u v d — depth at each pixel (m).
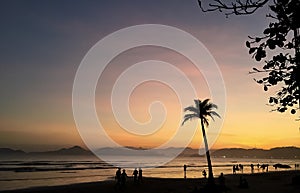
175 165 144.25
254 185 36.72
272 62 4.16
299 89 4.17
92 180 54.81
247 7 3.92
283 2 3.79
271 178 51.88
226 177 56.59
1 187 42.28
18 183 49.53
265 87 4.25
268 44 3.96
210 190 30.23
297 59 4.05
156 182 43.03
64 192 33.91
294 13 3.76
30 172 76.44
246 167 126.00
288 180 46.16
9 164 123.56
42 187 40.97
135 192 32.50
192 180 47.81
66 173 74.81
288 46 4.02
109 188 36.81
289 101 4.26
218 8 3.99
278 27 3.88
